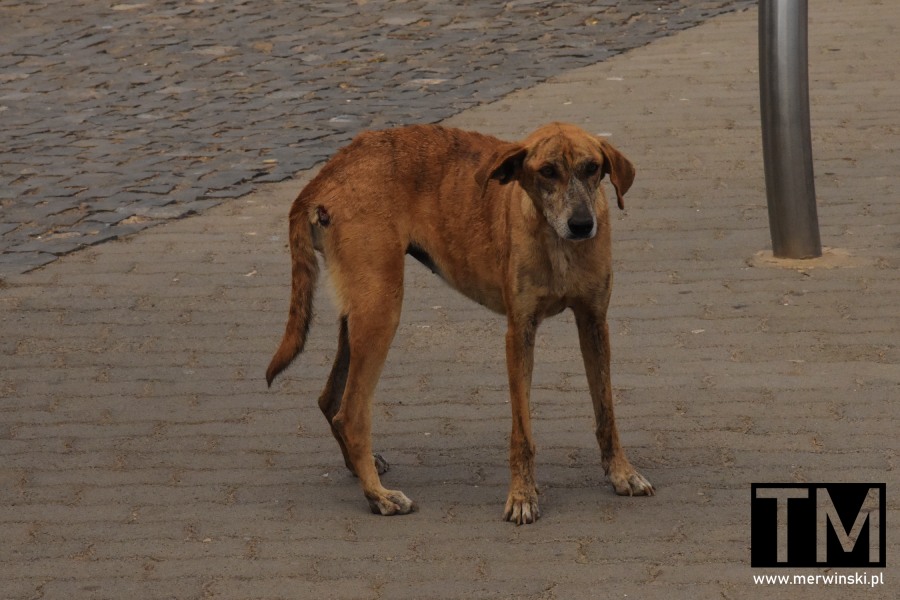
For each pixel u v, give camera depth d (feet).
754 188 44.11
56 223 43.70
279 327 36.14
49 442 29.96
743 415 29.68
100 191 46.29
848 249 38.96
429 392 31.94
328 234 26.66
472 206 26.78
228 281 39.19
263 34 65.72
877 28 59.77
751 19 63.57
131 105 55.72
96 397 32.24
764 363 32.24
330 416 28.43
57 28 68.03
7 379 33.30
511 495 25.90
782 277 37.35
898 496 25.79
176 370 33.68
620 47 60.23
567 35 62.75
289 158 48.70
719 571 23.45
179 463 28.89
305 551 24.82
